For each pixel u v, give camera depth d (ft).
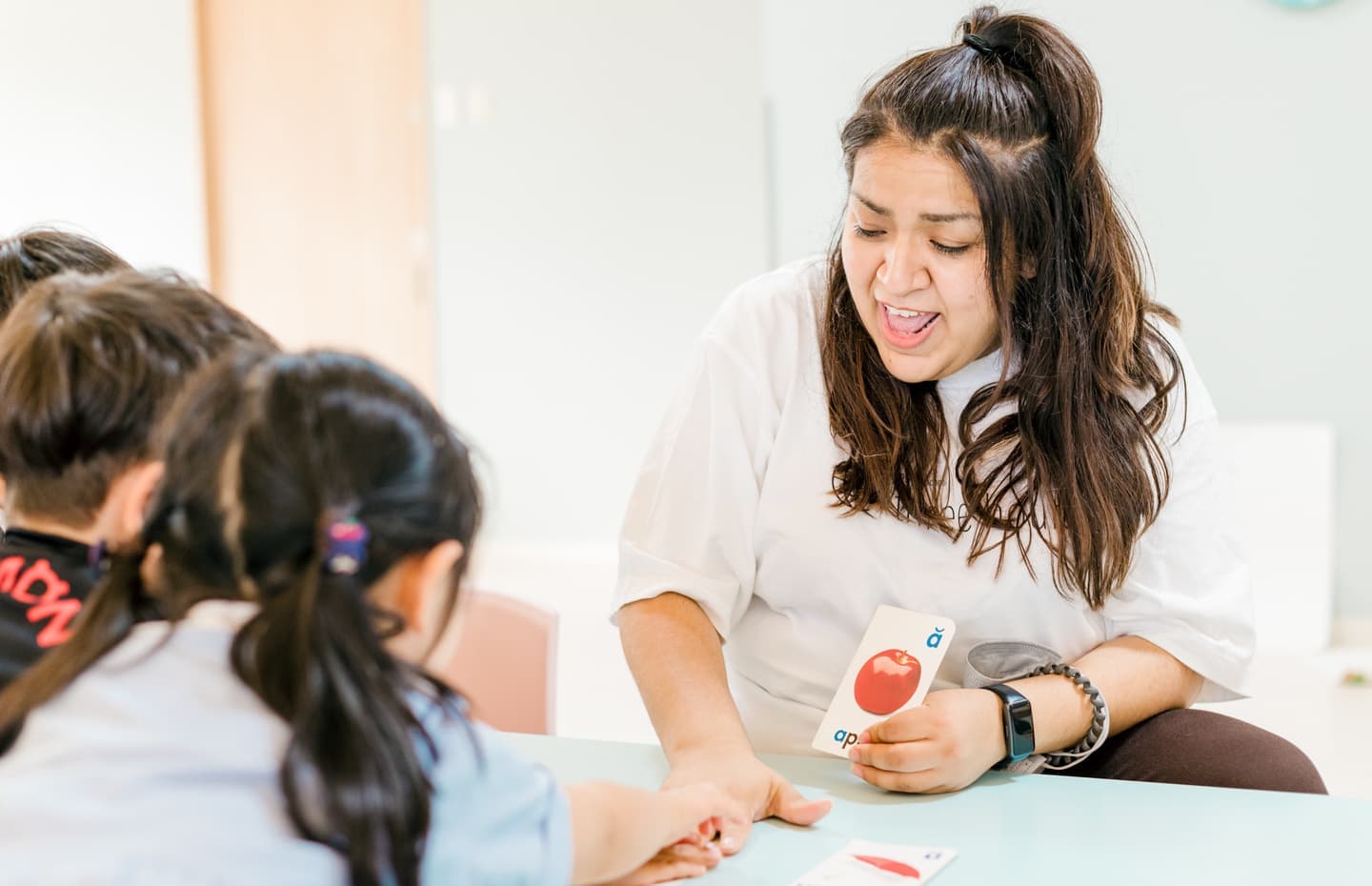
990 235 4.51
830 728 4.62
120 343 3.85
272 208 18.10
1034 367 4.86
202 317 4.09
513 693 5.74
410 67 17.29
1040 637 5.23
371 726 2.81
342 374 3.06
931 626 4.80
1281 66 12.93
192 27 17.83
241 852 2.79
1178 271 13.46
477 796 3.10
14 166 18.62
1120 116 13.37
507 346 17.51
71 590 3.77
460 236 17.46
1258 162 13.12
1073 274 4.83
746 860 3.82
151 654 3.01
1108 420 4.95
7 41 18.37
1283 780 4.66
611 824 3.52
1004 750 4.45
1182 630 5.09
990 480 4.99
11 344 3.90
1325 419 13.25
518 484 17.75
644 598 5.15
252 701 2.92
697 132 16.28
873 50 14.48
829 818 4.12
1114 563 4.97
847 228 4.76
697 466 5.28
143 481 3.81
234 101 18.02
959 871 3.71
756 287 5.49
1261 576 13.23
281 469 2.90
